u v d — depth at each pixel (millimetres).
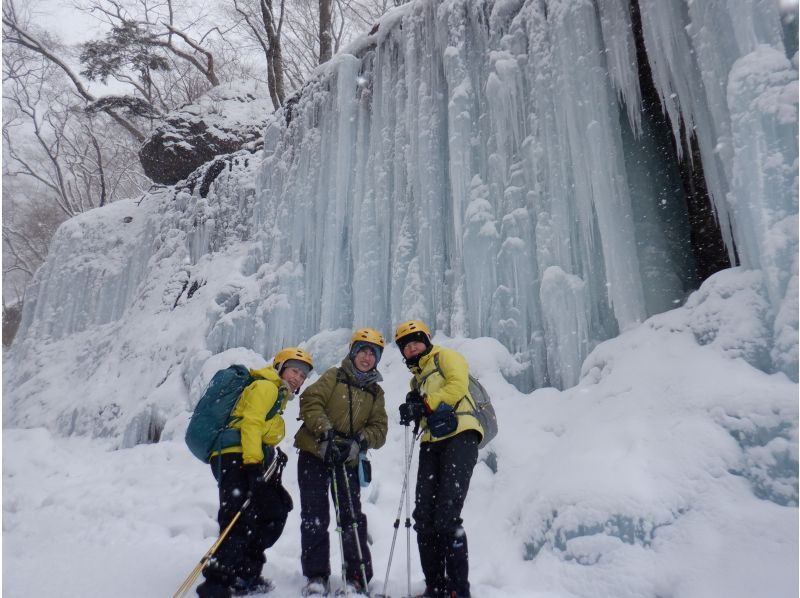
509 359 5238
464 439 2789
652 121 5520
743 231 3627
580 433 3607
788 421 2773
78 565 3156
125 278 15922
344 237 8258
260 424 2715
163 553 3443
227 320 9617
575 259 5125
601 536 2781
